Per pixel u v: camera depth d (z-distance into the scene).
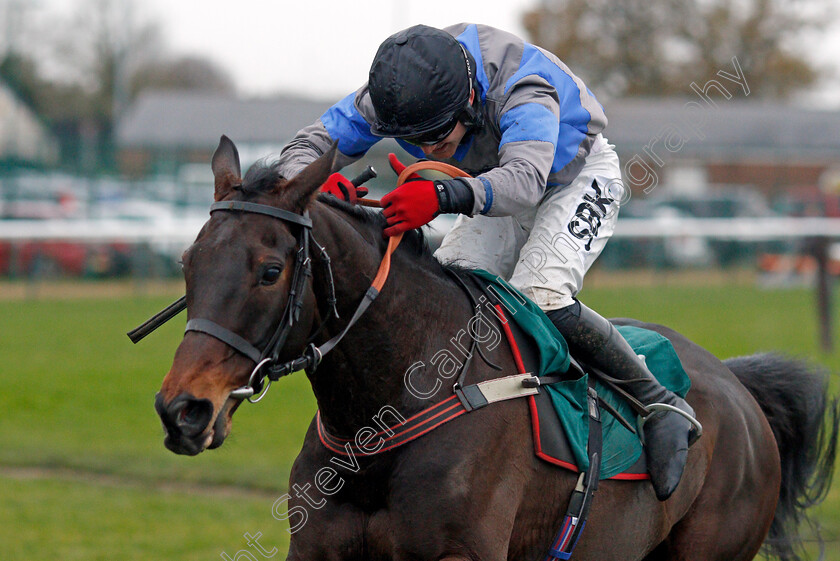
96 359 18.16
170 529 9.19
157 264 30.22
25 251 30.86
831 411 6.87
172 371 3.99
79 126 82.12
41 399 14.84
